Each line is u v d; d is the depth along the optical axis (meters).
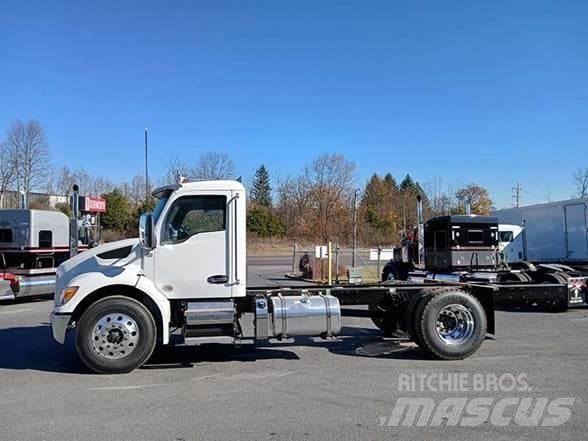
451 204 71.69
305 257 27.86
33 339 11.21
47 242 18.67
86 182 60.22
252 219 59.19
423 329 8.84
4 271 17.86
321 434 5.49
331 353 9.52
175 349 9.96
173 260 8.61
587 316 13.98
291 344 10.38
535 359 8.80
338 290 9.62
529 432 5.49
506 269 15.40
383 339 10.79
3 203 48.31
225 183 8.80
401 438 5.36
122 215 50.66
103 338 8.12
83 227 19.59
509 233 20.53
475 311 8.93
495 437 5.36
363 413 6.14
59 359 9.23
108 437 5.47
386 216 66.12
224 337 8.70
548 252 19.05
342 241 58.97
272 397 6.82
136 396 6.95
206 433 5.55
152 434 5.54
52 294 19.84
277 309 8.80
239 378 7.82
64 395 7.02
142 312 8.21
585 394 6.78
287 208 65.25
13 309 16.75
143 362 8.20
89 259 8.70
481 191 71.56
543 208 19.25
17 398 6.91
